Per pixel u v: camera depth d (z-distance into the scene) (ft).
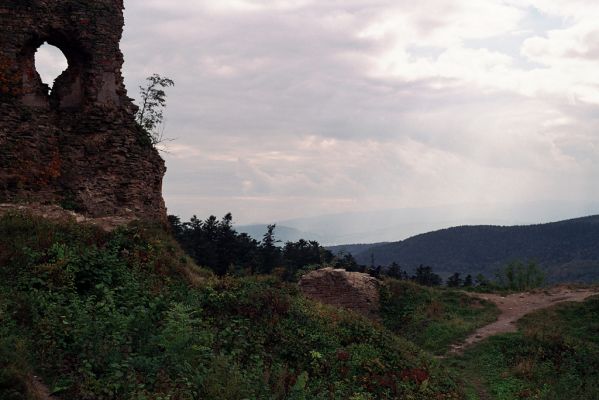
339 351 46.57
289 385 36.22
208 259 167.63
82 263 43.21
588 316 78.79
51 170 66.44
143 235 53.01
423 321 81.71
